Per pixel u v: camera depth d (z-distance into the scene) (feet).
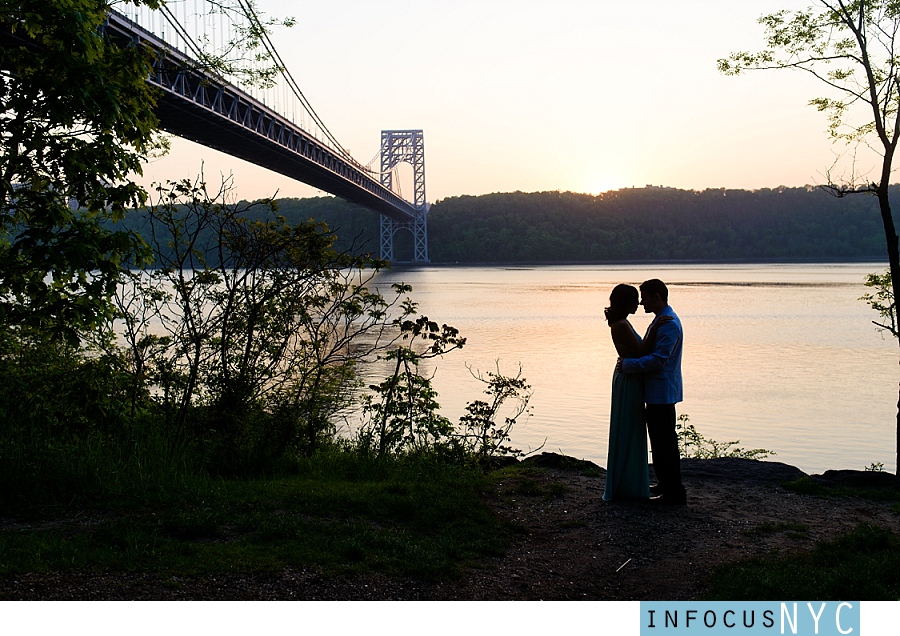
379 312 21.09
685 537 14.20
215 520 13.00
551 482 17.99
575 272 433.48
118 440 16.93
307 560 11.72
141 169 16.21
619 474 16.44
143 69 16.51
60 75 14.96
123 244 15.34
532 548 13.67
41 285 15.39
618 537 14.23
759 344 112.88
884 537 13.03
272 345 20.10
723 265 524.52
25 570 10.62
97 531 12.34
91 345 20.36
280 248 19.66
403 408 20.44
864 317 154.10
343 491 15.62
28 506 13.74
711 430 56.95
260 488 15.69
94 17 15.78
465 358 92.68
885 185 30.66
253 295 19.69
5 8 14.42
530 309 172.04
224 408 18.88
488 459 19.90
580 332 126.31
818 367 90.22
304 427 20.04
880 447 51.83
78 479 14.55
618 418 16.42
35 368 18.39
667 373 16.02
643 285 16.39
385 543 12.69
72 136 15.14
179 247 19.34
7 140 14.87
